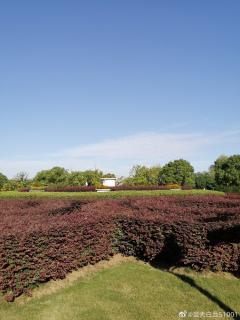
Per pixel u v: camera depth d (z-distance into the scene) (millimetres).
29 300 5770
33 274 6016
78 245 7031
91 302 5684
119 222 8344
